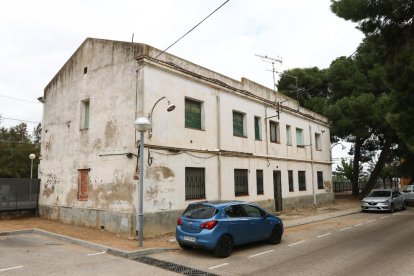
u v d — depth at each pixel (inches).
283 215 773.3
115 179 515.5
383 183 2069.4
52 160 654.5
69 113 629.6
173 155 533.6
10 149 1409.9
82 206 565.6
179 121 554.3
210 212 379.2
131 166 494.3
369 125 1125.7
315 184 1008.2
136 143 492.4
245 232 399.5
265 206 751.7
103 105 557.6
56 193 631.8
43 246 420.2
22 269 311.0
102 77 568.1
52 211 632.4
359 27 530.6
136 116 500.4
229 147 661.9
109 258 362.6
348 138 1277.1
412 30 503.8
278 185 829.8
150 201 486.6
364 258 355.6
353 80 1171.9
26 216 663.8
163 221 501.0
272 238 442.3
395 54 515.8
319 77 1342.3
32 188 674.2
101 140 550.3
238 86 711.7
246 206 421.7
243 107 723.4
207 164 603.5
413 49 487.8
